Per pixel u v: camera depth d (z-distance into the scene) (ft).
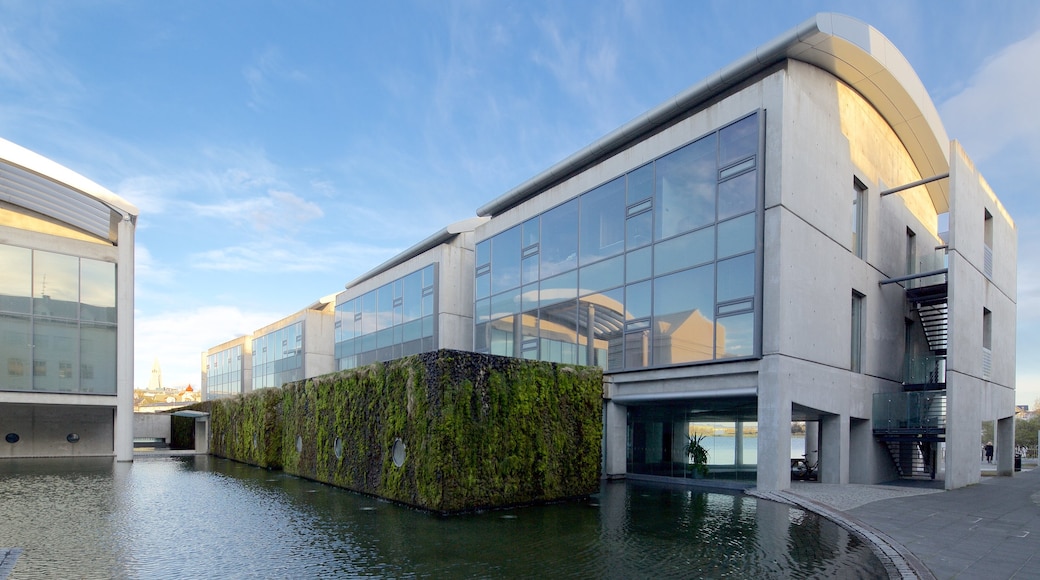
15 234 82.64
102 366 87.76
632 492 53.93
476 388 44.52
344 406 56.70
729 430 57.16
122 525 37.93
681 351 55.98
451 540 33.40
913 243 78.69
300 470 66.49
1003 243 76.84
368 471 51.34
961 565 28.12
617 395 63.36
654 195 60.13
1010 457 78.74
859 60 56.49
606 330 64.08
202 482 61.52
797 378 50.98
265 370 158.20
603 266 65.21
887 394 62.64
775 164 50.49
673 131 58.80
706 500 48.52
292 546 31.99
